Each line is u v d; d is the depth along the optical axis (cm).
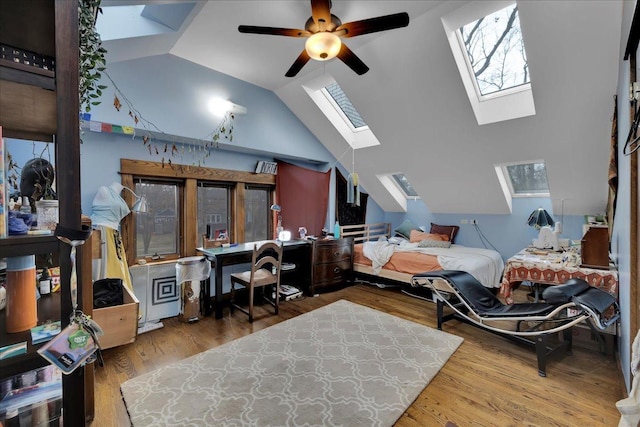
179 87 310
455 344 256
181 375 206
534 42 255
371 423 162
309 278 408
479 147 381
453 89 322
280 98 418
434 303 370
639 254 157
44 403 105
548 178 383
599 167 339
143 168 309
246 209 413
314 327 291
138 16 220
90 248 163
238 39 279
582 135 312
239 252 334
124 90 272
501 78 320
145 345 254
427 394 190
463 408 177
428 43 286
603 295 210
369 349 246
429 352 241
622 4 209
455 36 283
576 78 266
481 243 498
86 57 132
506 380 205
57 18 77
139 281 301
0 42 80
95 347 85
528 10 235
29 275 96
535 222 403
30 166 137
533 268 284
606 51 238
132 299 232
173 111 305
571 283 223
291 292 395
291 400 180
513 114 328
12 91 75
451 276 291
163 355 236
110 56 244
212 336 273
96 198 271
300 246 402
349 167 526
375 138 457
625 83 205
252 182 407
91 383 166
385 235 608
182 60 313
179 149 337
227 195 395
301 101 415
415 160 452
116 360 228
